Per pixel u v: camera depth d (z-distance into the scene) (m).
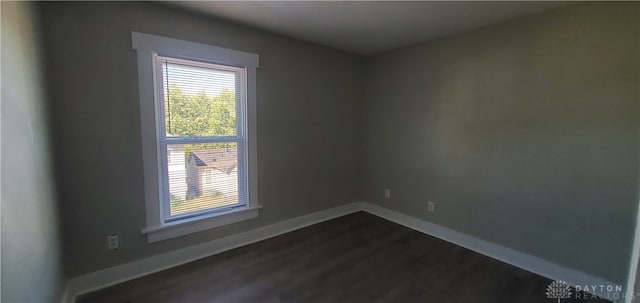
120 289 2.11
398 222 3.56
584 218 2.16
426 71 3.15
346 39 3.09
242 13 2.39
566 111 2.20
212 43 2.50
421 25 2.63
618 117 1.98
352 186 3.93
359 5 2.21
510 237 2.57
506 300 2.02
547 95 2.29
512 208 2.54
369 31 2.81
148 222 2.31
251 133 2.84
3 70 1.09
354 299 2.02
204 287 2.14
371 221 3.60
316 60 3.32
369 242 2.98
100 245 2.12
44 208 1.56
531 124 2.39
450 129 2.97
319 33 2.90
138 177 2.24
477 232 2.80
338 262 2.55
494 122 2.62
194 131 2.53
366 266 2.48
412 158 3.37
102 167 2.08
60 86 1.89
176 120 2.42
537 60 2.32
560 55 2.21
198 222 2.57
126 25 2.10
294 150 3.23
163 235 2.39
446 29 2.73
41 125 1.61
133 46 2.13
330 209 3.68
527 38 2.37
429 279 2.29
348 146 3.81
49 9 1.82
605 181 2.06
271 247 2.83
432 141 3.15
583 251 2.17
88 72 1.98
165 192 2.42
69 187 1.96
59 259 1.82
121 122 2.14
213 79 2.60
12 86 1.18
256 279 2.26
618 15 1.95
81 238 2.04
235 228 2.83
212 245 2.68
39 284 1.41
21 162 1.24
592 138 2.09
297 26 2.70
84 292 2.06
